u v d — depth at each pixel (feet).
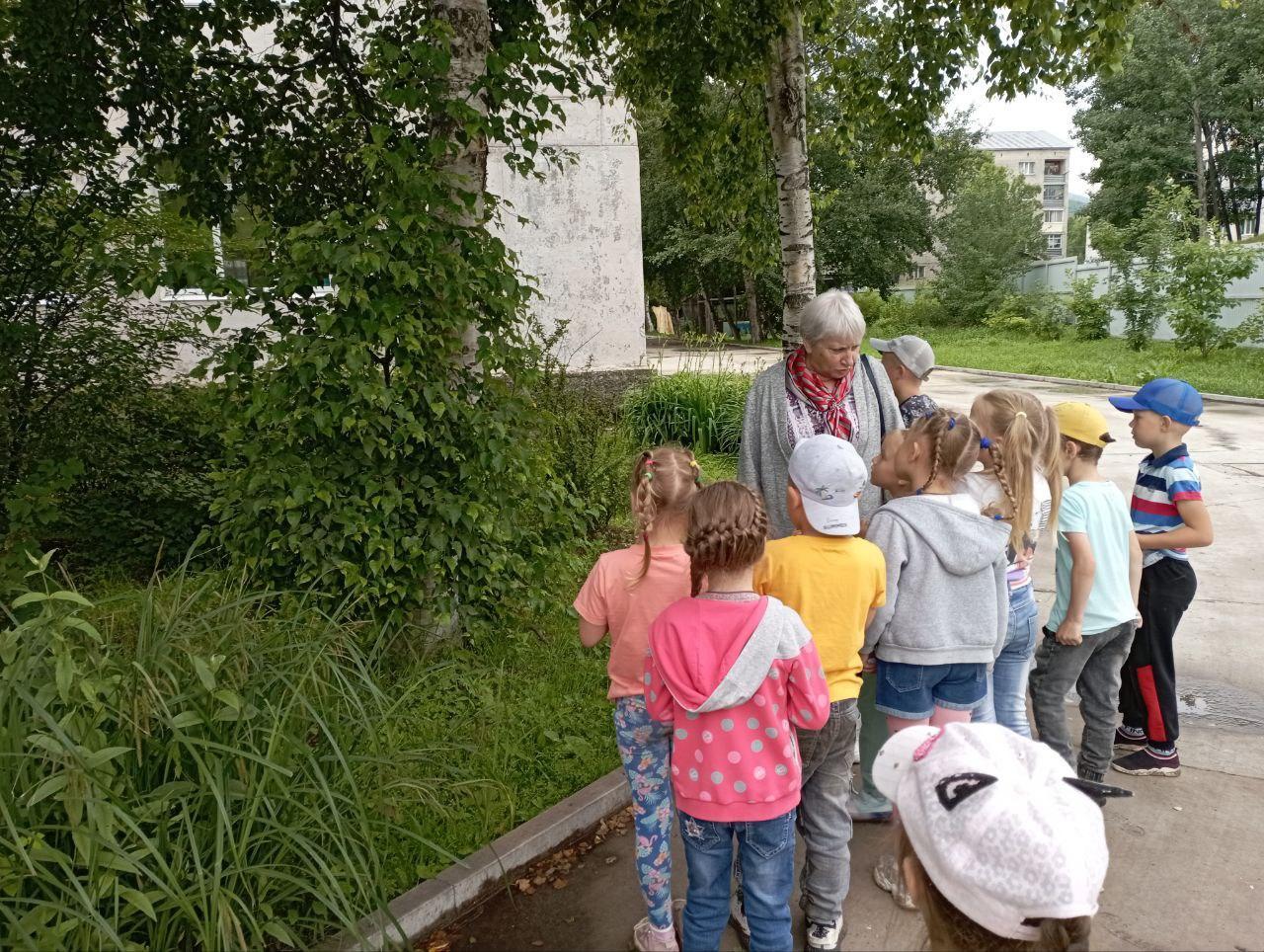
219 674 8.29
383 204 11.84
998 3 18.72
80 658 7.75
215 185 17.06
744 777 6.48
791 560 7.64
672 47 21.42
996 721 9.78
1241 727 12.38
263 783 7.37
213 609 9.67
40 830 6.90
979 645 8.27
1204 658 14.83
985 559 8.04
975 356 78.69
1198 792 10.70
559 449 20.51
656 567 7.55
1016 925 3.23
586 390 25.03
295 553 12.34
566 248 40.29
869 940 8.29
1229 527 22.65
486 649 13.96
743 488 6.68
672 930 8.07
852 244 106.01
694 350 41.50
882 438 10.38
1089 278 82.53
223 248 17.92
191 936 7.30
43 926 6.39
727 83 22.56
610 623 7.81
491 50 13.35
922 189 122.52
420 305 12.17
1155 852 9.49
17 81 15.80
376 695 8.88
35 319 17.08
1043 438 9.20
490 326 13.28
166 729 7.68
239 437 12.16
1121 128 114.73
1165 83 107.86
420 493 12.57
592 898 9.09
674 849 9.98
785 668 6.49
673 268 111.86
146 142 16.83
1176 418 10.33
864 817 10.19
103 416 18.31
